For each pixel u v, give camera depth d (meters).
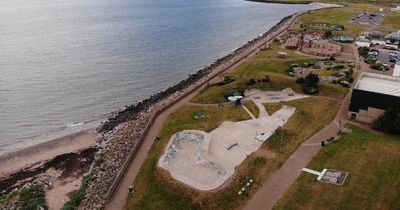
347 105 101.12
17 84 139.50
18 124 110.81
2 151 96.50
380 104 88.50
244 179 68.81
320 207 62.34
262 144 80.69
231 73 130.12
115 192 69.12
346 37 176.62
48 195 77.06
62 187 79.88
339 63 139.75
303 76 123.69
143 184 69.94
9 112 117.56
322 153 77.94
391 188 66.88
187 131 86.06
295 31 199.88
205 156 74.75
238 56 164.12
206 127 89.25
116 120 111.12
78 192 75.25
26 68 157.88
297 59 144.75
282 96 107.06
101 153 91.31
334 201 63.53
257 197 65.44
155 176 70.56
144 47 196.88
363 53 151.12
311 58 146.50
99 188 73.56
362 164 73.81
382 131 86.94
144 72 156.75
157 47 197.50
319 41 165.00
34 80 144.12
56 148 97.56
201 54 185.50
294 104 100.69
